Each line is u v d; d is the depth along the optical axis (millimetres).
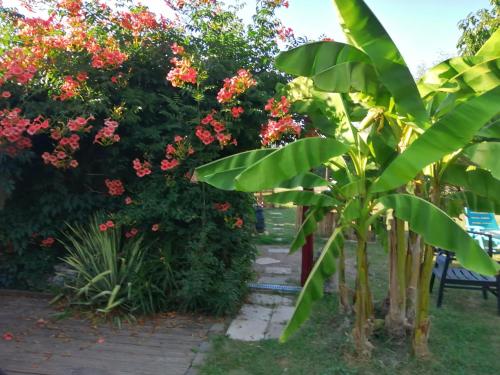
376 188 3086
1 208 5297
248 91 4742
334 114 4047
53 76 4855
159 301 4820
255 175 2973
